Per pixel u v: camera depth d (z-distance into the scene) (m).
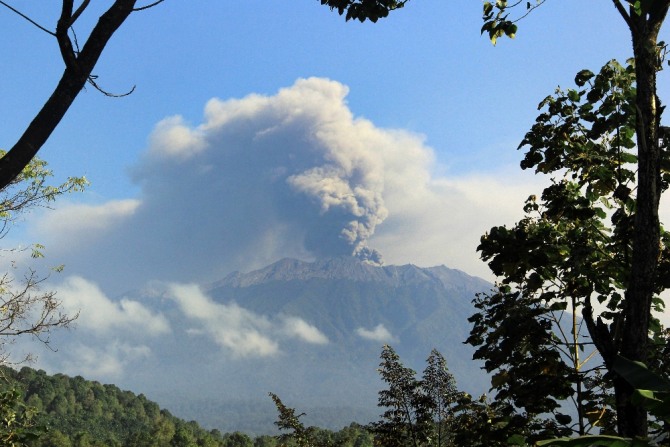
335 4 8.00
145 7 3.83
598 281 8.38
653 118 6.89
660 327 8.51
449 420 12.90
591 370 7.96
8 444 8.28
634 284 6.86
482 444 8.64
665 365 7.25
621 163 8.62
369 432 13.60
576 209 8.62
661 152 7.09
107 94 3.77
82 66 3.63
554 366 8.17
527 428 8.42
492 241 8.38
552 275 8.54
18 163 3.48
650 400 3.00
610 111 8.37
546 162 8.84
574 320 8.61
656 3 3.16
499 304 8.77
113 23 3.70
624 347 6.87
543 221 9.04
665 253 7.92
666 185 7.83
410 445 13.12
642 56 6.83
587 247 8.15
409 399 13.25
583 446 2.99
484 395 10.80
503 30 7.37
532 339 8.11
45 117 3.55
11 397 9.52
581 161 8.74
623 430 6.71
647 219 6.85
